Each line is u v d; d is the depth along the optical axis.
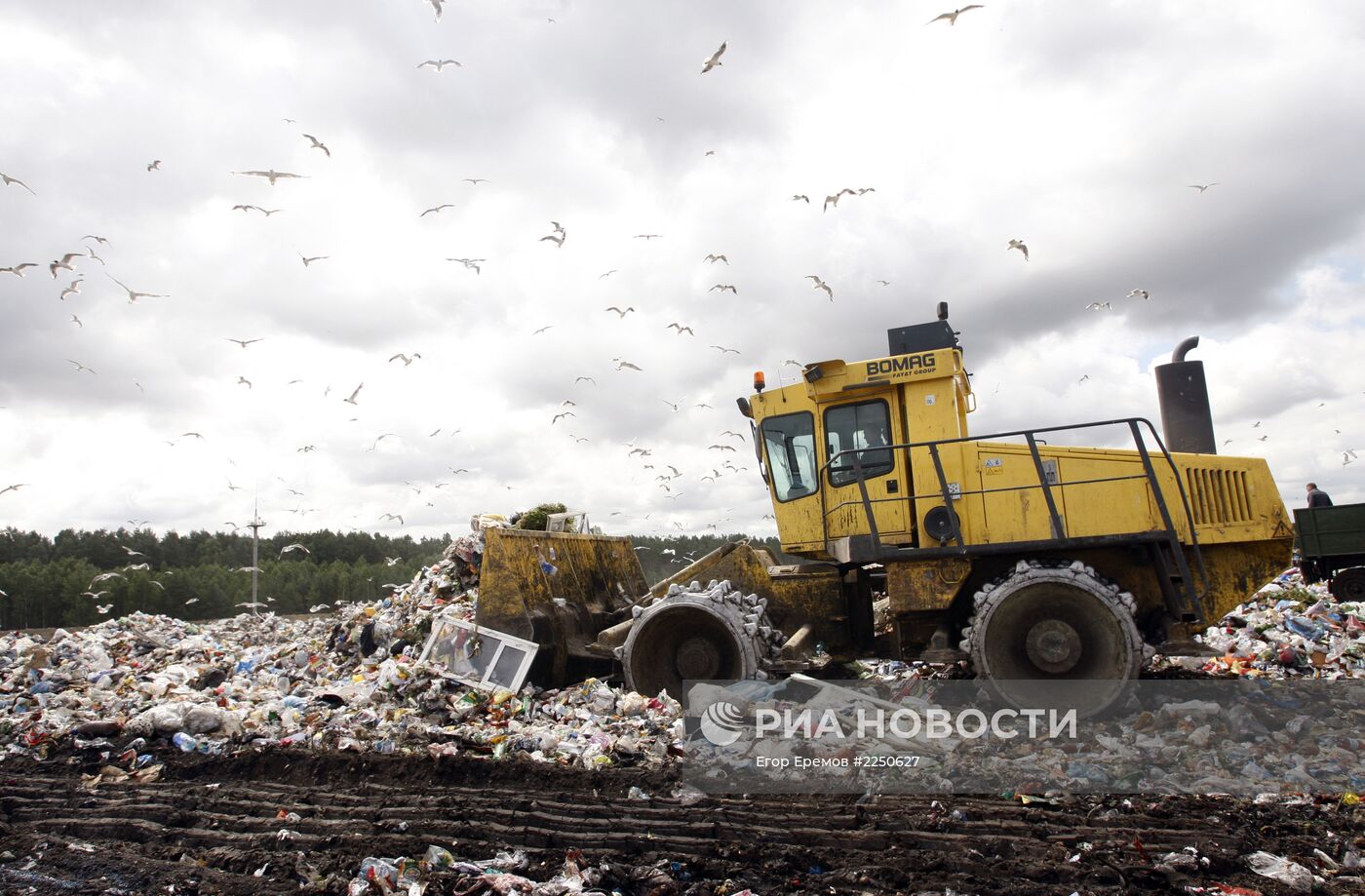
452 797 4.97
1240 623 10.29
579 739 6.10
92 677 8.95
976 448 7.12
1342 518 13.10
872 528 6.93
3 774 5.73
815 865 3.88
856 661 7.98
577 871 3.83
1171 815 4.36
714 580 7.83
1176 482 6.67
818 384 7.62
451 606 9.20
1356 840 3.94
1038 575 6.41
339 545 53.62
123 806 4.92
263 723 6.74
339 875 3.88
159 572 40.34
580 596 8.66
